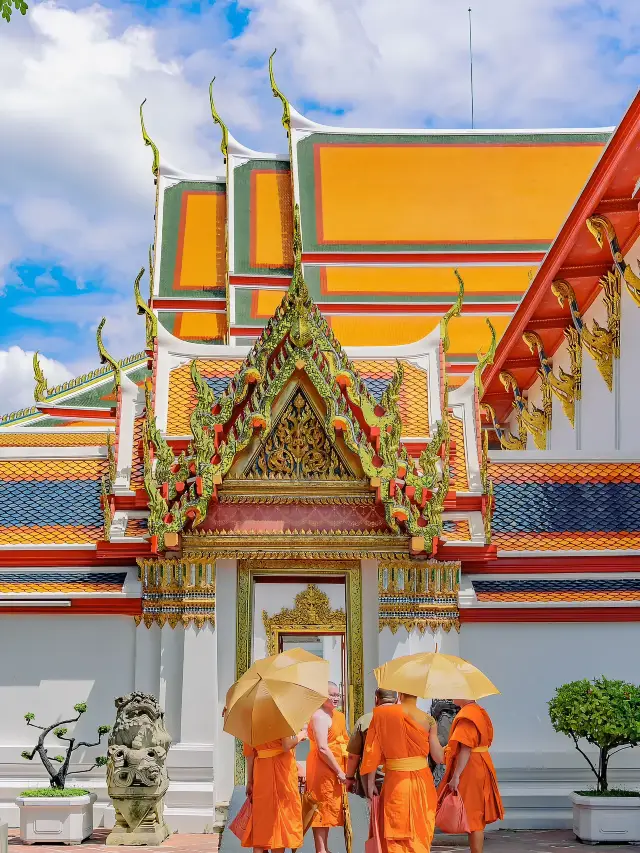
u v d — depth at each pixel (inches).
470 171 1510.8
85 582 609.3
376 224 1432.1
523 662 610.9
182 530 588.7
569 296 972.6
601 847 535.2
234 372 669.3
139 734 537.6
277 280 1355.8
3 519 633.6
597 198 808.9
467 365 1283.2
